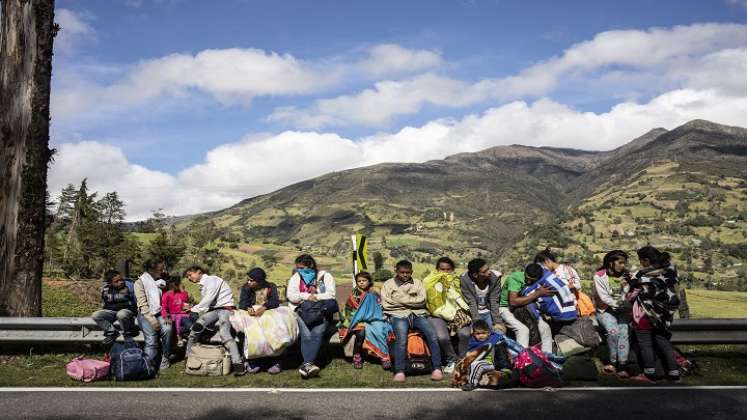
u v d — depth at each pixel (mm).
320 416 6031
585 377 7867
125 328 8750
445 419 5961
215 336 8656
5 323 8617
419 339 8250
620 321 8312
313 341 8391
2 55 9461
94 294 18406
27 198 9391
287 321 8375
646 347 7824
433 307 8711
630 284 8070
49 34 9633
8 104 9422
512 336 8852
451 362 8461
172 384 7504
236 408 6309
